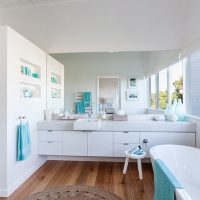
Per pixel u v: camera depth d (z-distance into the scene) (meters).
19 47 2.41
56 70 3.54
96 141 2.92
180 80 3.19
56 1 3.41
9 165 2.18
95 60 3.50
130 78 3.45
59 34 3.44
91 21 3.37
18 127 2.36
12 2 3.41
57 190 2.25
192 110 2.91
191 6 2.86
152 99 3.40
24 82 2.55
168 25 3.24
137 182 2.45
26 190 2.27
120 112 3.32
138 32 3.30
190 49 2.80
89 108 3.50
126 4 3.29
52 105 3.53
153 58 3.37
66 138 2.96
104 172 2.78
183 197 1.19
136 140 2.87
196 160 2.21
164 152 2.33
